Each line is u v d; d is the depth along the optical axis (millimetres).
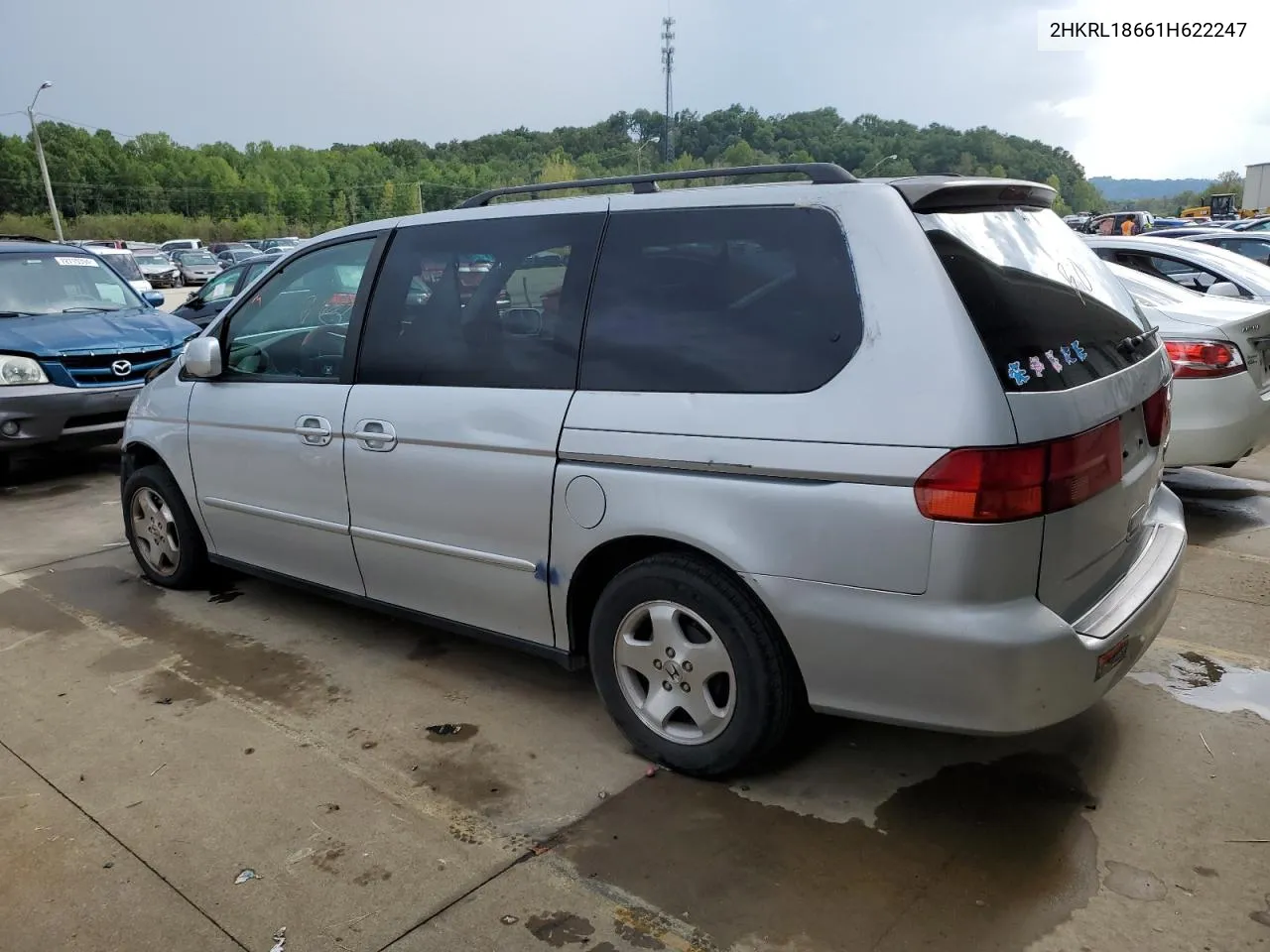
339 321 3758
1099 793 2816
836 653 2516
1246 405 5133
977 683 2346
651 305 2857
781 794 2857
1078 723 3223
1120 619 2551
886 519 2361
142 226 78812
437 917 2383
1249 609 4152
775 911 2359
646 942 2273
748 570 2582
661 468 2729
